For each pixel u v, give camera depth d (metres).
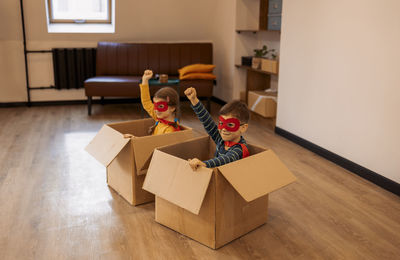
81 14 5.64
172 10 5.70
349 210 2.53
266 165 2.07
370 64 2.93
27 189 2.76
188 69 5.29
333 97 3.34
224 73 5.79
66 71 5.57
